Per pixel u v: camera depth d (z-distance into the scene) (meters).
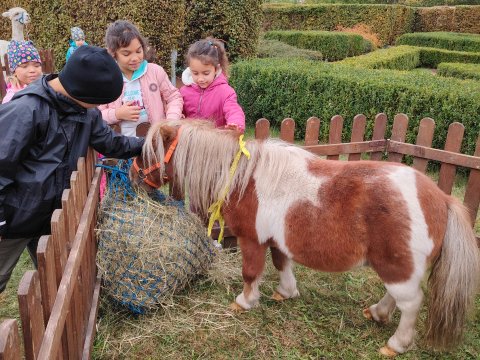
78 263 1.91
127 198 2.77
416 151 3.69
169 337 2.66
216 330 2.74
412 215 2.22
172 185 2.83
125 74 3.27
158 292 2.75
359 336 2.74
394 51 14.25
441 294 2.33
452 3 27.25
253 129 7.50
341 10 20.30
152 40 8.16
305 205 2.36
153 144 2.56
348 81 6.56
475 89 6.09
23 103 1.99
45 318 1.51
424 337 2.63
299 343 2.67
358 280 3.33
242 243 2.68
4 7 9.57
